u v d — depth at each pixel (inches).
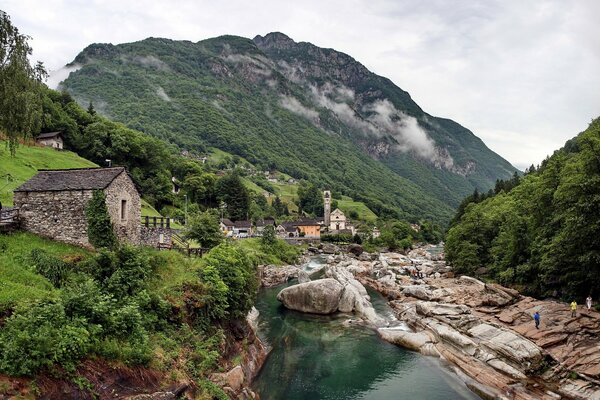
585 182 1524.4
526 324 1533.0
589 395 1082.7
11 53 1092.5
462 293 2140.7
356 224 7573.8
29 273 816.9
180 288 1054.4
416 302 2111.2
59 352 593.6
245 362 1170.6
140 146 4188.0
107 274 935.0
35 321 617.0
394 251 5265.8
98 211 1103.6
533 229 2133.4
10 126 1134.4
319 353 1467.8
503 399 1114.1
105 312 740.7
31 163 2664.9
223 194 5270.7
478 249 2792.8
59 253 1001.5
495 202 3836.1
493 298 1851.6
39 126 1203.2
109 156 3868.1
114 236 1128.8
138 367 718.5
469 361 1355.8
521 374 1219.9
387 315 1991.9
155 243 1448.1
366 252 4751.5
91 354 654.5
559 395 1123.3
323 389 1178.6
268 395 1101.7
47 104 3651.6
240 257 1434.5
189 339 964.0
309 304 1962.4
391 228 6835.6
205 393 828.6
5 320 619.5
